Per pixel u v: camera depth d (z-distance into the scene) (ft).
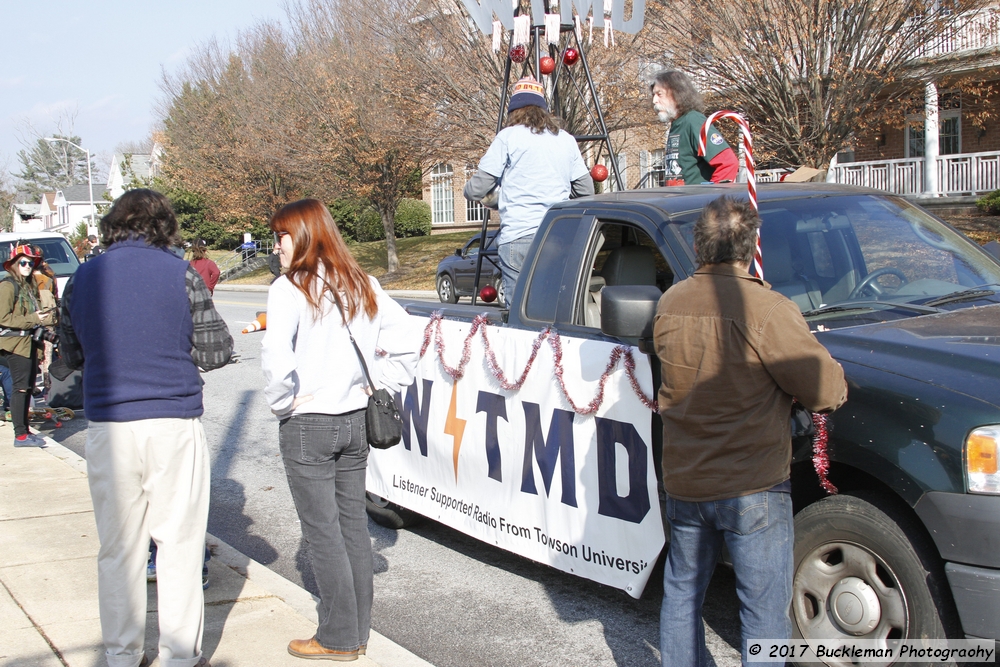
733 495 9.15
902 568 9.76
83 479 21.66
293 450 11.35
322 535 11.62
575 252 13.94
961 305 12.30
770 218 13.41
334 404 11.33
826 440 10.21
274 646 12.54
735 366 9.09
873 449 9.84
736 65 54.44
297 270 11.17
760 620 9.23
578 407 12.60
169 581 11.05
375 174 95.96
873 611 10.10
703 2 54.24
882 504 10.02
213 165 125.18
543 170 17.20
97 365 10.73
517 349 13.74
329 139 95.91
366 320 11.51
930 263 13.42
